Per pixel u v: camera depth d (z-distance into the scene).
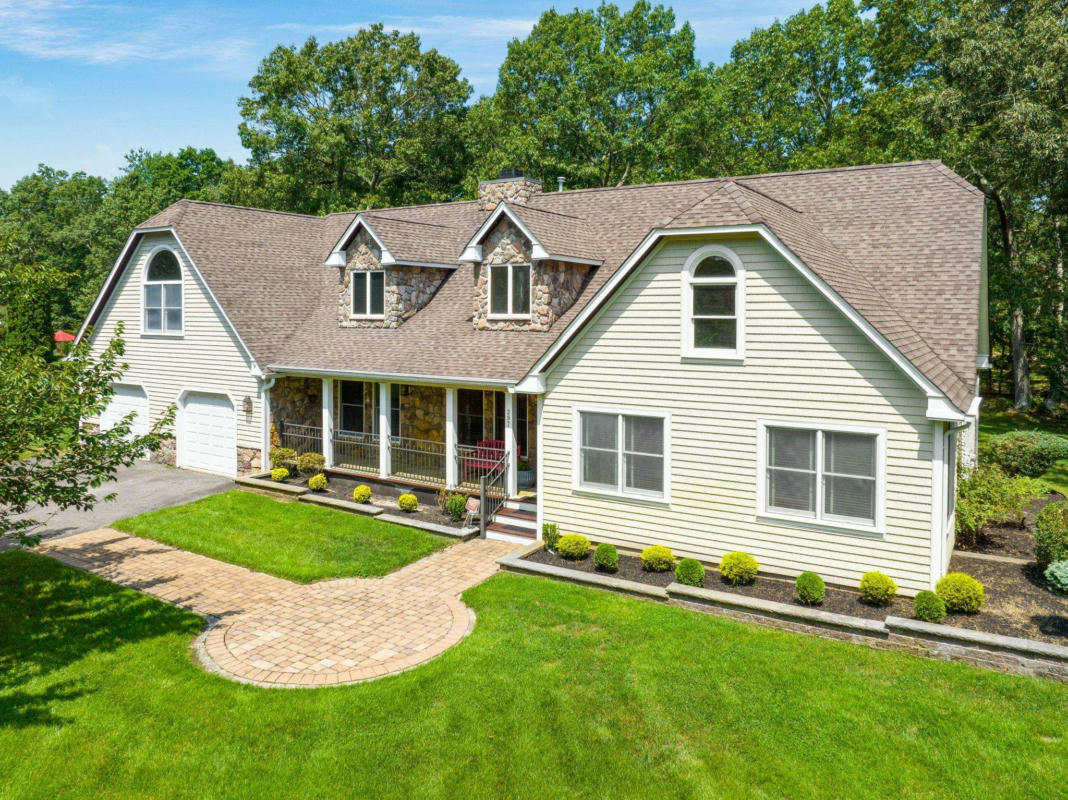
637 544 15.26
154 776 8.44
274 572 15.21
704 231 13.50
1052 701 9.70
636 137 43.00
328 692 10.20
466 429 21.81
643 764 8.62
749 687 10.20
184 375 24.55
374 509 18.80
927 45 40.12
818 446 13.07
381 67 46.88
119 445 12.27
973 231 15.58
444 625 12.49
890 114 35.91
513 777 8.41
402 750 8.88
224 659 11.28
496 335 19.39
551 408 16.09
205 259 23.59
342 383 24.08
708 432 14.18
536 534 17.09
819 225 17.41
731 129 45.66
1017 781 8.22
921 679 10.33
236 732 9.28
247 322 22.69
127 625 12.58
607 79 43.88
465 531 17.31
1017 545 15.75
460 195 52.59
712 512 14.29
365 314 22.45
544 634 11.92
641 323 14.75
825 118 47.06
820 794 8.09
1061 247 35.53
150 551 16.64
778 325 13.27
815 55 46.75
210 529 17.98
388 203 46.12
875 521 12.65
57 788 8.24
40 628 12.48
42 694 10.23
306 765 8.60
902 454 12.31
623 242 20.06
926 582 12.30
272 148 46.41
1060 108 31.59
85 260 61.41
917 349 12.48
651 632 11.94
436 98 49.47
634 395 14.95
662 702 9.88
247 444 22.94
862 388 12.58
